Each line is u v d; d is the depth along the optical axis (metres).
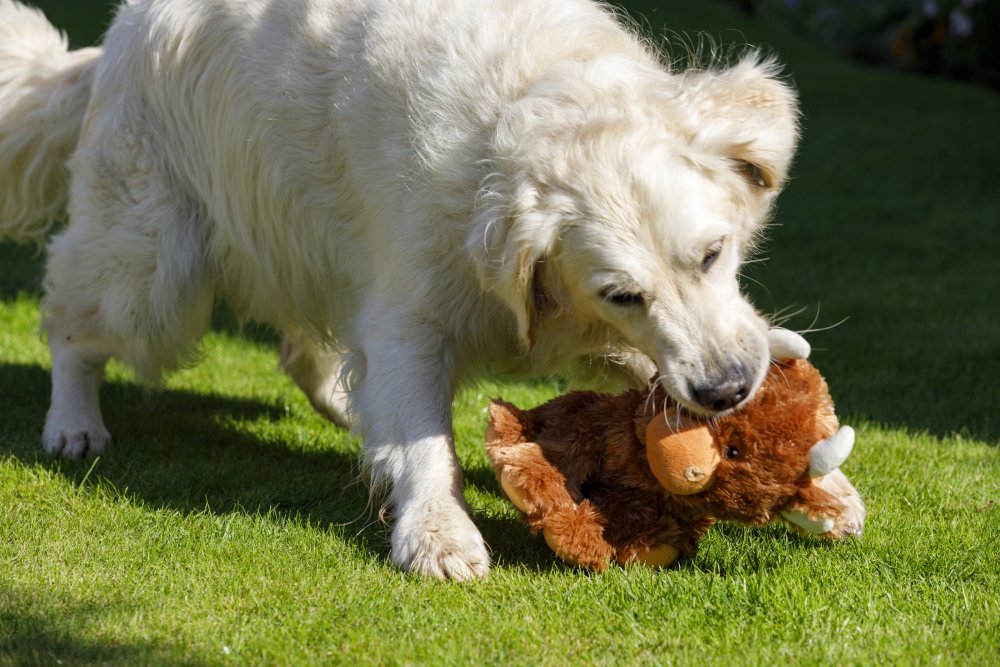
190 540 4.81
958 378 7.61
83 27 17.31
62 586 4.34
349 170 5.21
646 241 4.33
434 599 4.35
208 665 3.84
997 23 19.53
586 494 4.67
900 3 22.38
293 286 5.85
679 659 3.89
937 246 11.44
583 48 4.91
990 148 15.64
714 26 22.38
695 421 4.35
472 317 4.99
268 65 5.46
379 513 4.98
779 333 4.63
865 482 5.66
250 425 6.68
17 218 6.90
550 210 4.39
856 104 18.20
